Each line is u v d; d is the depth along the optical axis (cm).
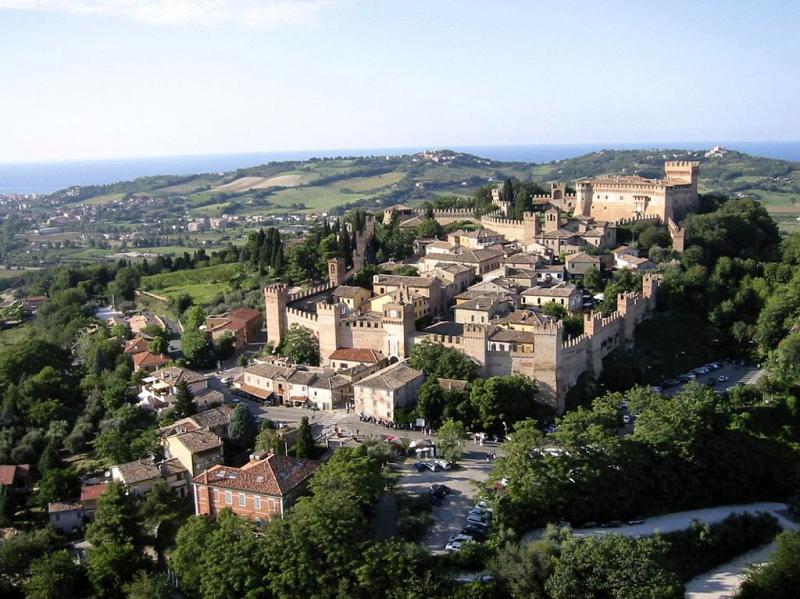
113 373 19975
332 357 19350
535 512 12644
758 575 11869
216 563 11219
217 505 13175
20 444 16900
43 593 11800
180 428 15900
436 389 16450
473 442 15788
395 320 18812
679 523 13425
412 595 10638
